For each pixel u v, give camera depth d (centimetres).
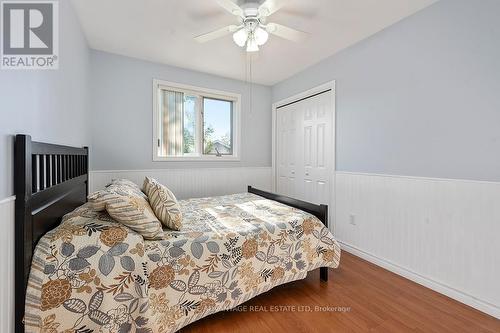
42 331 102
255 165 396
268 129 407
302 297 181
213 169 356
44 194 121
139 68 301
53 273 107
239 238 159
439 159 189
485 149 164
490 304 161
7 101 97
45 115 138
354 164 262
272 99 408
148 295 123
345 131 273
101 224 128
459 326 151
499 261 158
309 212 215
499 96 158
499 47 157
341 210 278
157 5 195
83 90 239
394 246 221
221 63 313
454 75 179
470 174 172
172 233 154
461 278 176
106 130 285
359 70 254
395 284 200
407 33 210
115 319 114
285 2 171
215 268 146
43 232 119
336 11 202
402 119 215
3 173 92
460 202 177
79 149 201
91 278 112
